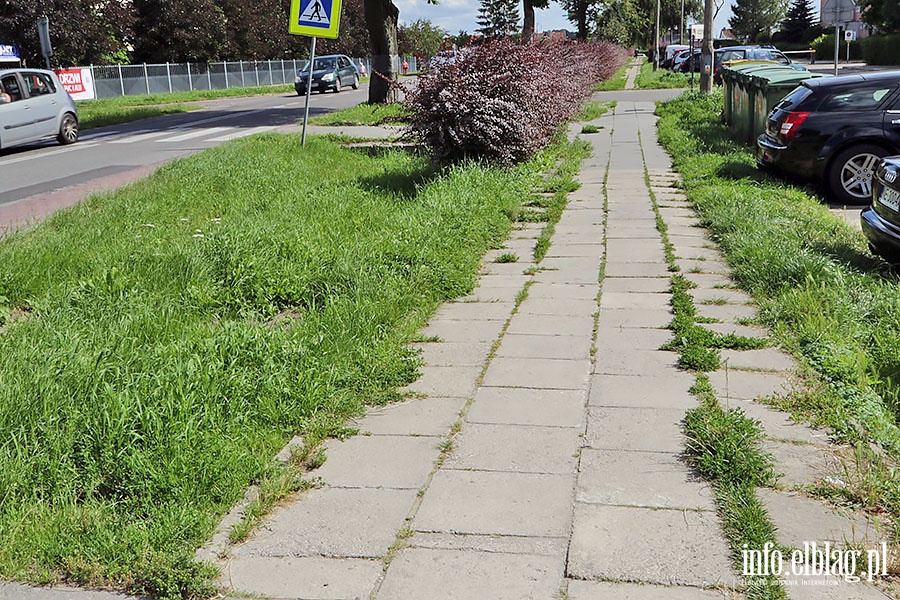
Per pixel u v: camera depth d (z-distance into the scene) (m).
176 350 5.16
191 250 7.57
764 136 12.41
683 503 3.68
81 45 40.31
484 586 3.14
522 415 4.67
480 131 12.00
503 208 10.21
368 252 7.54
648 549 3.34
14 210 11.74
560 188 12.21
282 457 4.24
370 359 5.35
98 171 15.62
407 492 3.86
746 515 3.48
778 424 4.43
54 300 6.56
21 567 3.30
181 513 3.55
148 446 4.04
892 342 5.34
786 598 3.00
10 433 4.07
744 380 5.05
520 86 12.34
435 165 12.57
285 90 49.81
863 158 11.27
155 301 6.48
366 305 6.23
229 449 4.07
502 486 3.88
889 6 55.06
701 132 18.30
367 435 4.48
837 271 6.87
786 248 7.45
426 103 12.08
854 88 11.40
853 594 3.03
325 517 3.66
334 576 3.23
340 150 16.41
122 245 8.12
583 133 20.14
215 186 12.04
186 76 49.22
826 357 5.15
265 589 3.17
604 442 4.30
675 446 4.23
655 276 7.52
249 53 58.66
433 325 6.35
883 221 7.46
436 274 7.19
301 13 15.06
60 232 8.84
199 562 3.27
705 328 6.00
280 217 9.54
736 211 9.42
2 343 5.52
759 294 6.70
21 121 19.52
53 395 4.38
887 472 3.83
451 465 4.11
